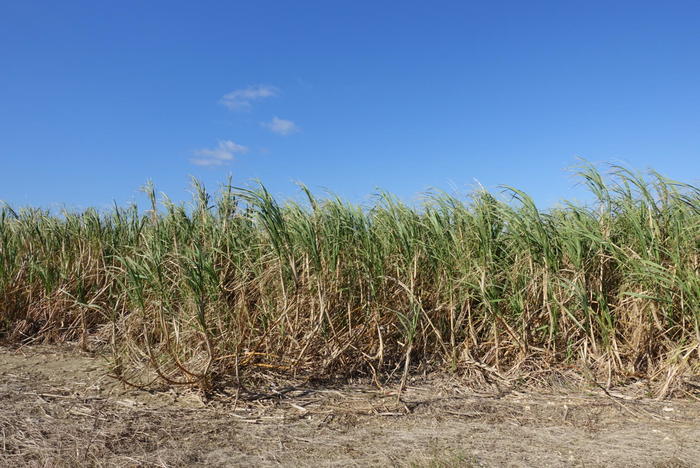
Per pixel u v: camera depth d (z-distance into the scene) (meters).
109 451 3.73
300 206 6.04
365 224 6.00
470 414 4.65
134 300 5.57
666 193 5.84
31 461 3.52
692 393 5.12
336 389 5.23
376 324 5.67
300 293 5.52
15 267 7.64
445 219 6.49
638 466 3.56
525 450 3.86
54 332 7.20
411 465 3.57
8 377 5.52
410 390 5.27
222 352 5.07
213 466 3.57
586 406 4.84
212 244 6.03
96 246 7.78
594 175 6.07
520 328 5.79
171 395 4.90
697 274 5.34
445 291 6.04
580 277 5.75
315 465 3.60
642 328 5.54
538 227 5.82
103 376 5.42
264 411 4.62
